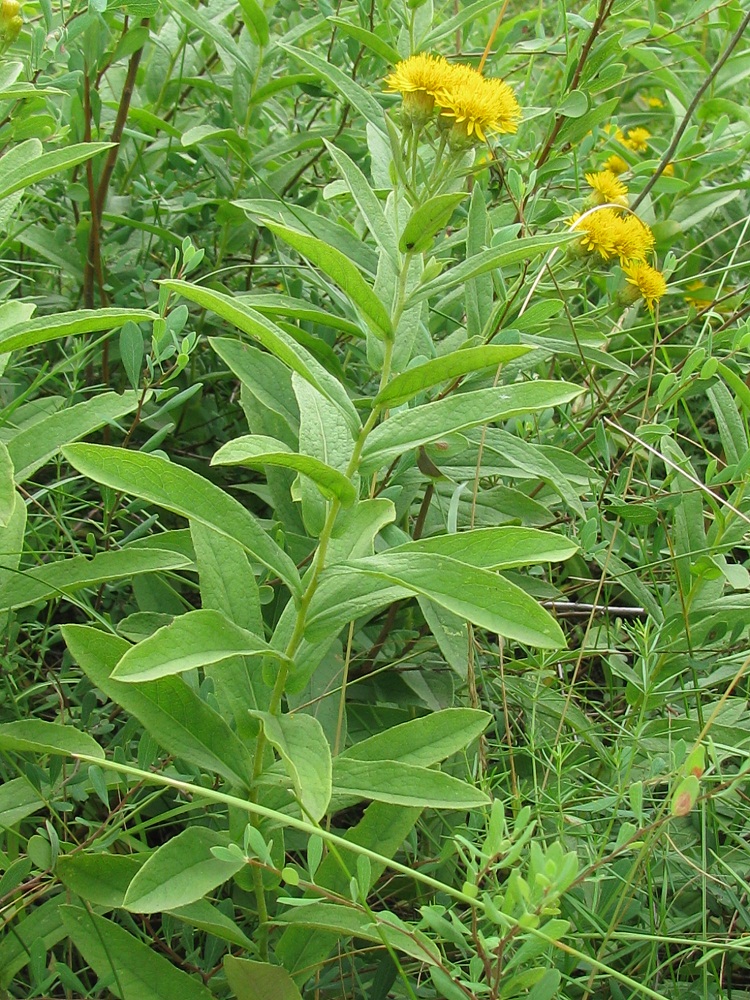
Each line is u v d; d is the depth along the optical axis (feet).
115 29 8.59
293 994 4.61
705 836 5.72
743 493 7.04
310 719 4.59
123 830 5.54
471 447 7.13
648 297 7.63
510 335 6.72
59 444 5.38
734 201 11.39
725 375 6.93
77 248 8.07
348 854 4.96
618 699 7.65
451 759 6.49
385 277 5.19
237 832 4.82
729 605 6.96
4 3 6.13
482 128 4.98
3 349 4.75
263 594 6.01
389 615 7.06
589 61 8.36
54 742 4.80
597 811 6.10
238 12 10.53
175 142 9.16
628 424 8.85
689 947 5.79
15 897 5.07
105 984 4.58
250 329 4.12
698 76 12.98
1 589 5.09
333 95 8.91
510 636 4.13
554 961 5.36
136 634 5.90
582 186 10.21
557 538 4.45
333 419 4.89
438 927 4.22
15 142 8.00
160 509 7.59
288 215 7.39
